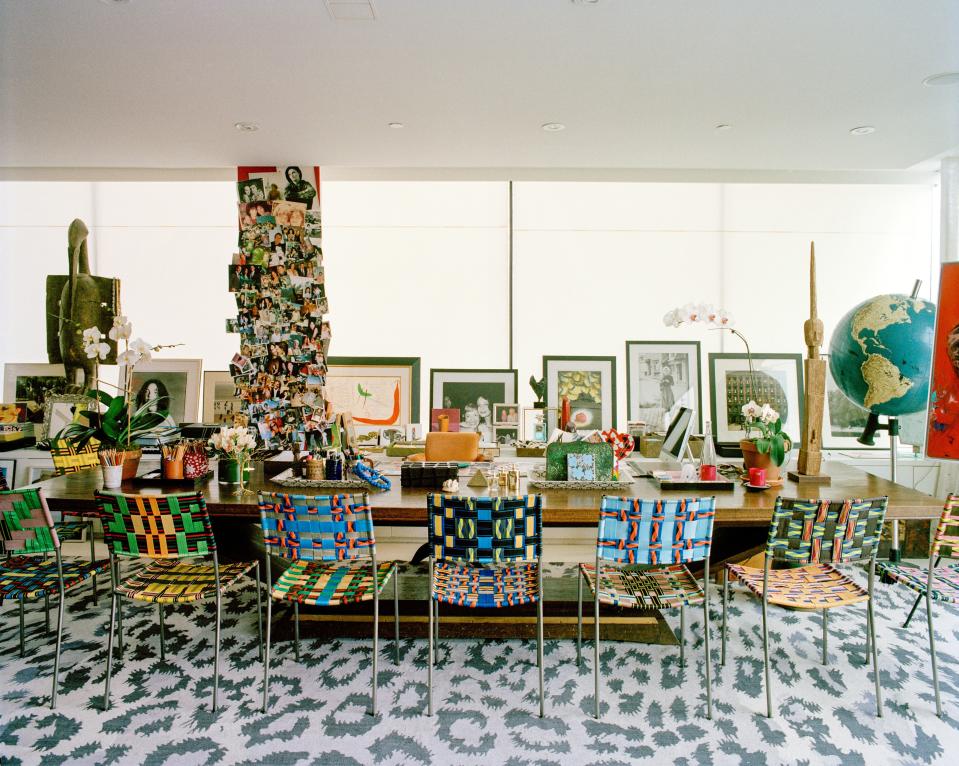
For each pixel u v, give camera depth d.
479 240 5.25
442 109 3.14
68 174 4.56
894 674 2.68
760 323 5.24
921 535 4.07
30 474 4.62
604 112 3.18
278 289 4.26
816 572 2.68
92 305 5.00
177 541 2.35
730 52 2.53
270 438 4.29
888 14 2.22
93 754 2.14
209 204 5.23
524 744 2.20
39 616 3.24
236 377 4.29
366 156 3.93
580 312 5.27
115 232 5.25
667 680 2.64
